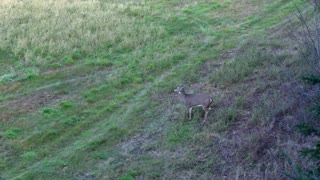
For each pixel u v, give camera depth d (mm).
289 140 13844
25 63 19812
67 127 15836
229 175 13359
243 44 21250
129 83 18484
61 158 14375
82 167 14031
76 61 20234
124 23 23484
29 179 13461
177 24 23938
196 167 13727
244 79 17875
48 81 18625
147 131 15609
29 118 16281
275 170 12758
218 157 14023
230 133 14945
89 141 15109
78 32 22156
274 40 21109
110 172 13797
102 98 17547
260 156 13758
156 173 13609
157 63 19703
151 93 17750
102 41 21562
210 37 22391
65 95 17766
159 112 16562
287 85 16609
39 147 14883
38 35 21734
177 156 14273
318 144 8586
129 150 14750
